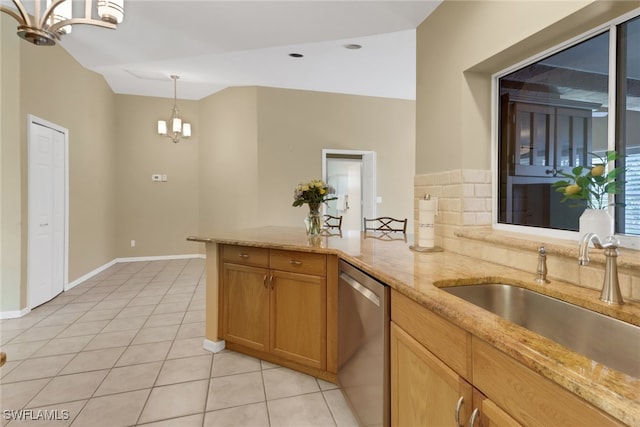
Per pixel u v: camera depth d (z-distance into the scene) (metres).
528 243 1.50
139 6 2.54
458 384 0.99
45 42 1.62
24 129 3.38
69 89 4.22
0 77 3.26
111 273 5.10
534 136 1.80
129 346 2.67
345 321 1.91
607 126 1.44
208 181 6.17
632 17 1.34
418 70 2.48
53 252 3.91
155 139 6.11
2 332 2.92
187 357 2.49
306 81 5.14
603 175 1.33
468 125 2.01
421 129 2.42
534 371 0.73
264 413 1.86
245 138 5.60
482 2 1.83
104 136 5.34
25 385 2.10
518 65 1.85
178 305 3.67
